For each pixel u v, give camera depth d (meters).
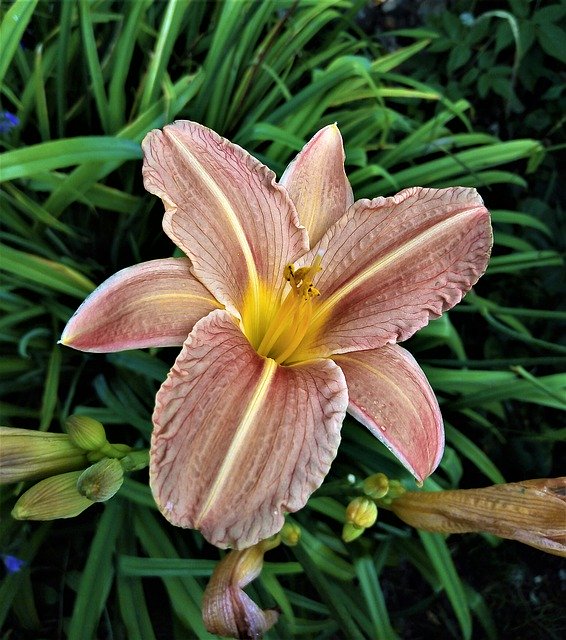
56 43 0.25
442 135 0.29
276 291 0.17
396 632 0.25
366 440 0.23
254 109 0.27
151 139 0.15
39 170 0.19
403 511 0.17
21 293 0.24
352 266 0.17
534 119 0.33
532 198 0.32
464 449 0.25
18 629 0.22
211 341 0.14
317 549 0.23
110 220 0.25
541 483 0.15
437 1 0.35
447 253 0.16
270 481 0.13
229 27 0.23
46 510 0.14
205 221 0.15
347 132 0.28
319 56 0.29
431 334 0.24
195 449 0.12
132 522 0.21
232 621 0.15
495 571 0.27
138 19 0.22
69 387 0.25
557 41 0.30
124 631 0.21
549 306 0.31
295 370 0.15
